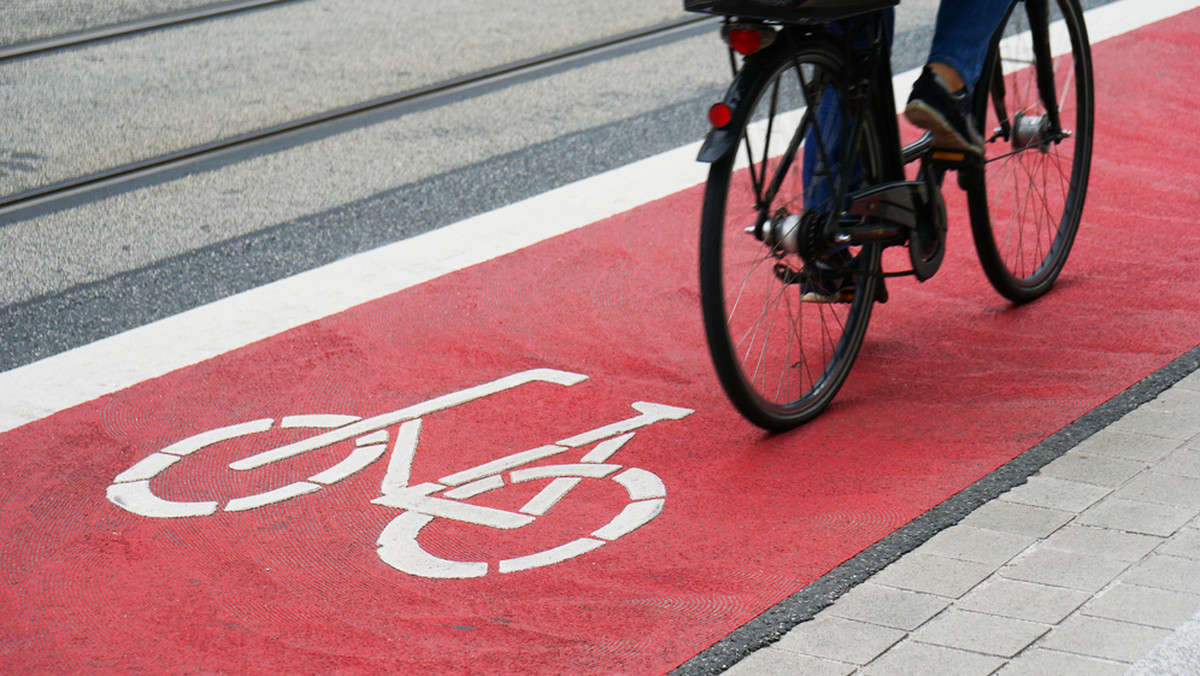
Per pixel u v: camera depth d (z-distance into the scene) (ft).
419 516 11.38
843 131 12.35
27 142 23.24
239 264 18.01
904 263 16.96
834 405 13.16
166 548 11.03
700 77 26.00
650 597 9.95
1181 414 12.30
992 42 13.52
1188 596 9.46
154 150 22.71
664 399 13.46
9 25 30.76
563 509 11.38
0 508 11.83
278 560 10.77
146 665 9.38
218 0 32.99
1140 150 20.35
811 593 9.84
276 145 22.93
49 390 14.35
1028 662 8.82
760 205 11.91
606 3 32.07
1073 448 11.82
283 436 13.04
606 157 21.65
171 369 14.75
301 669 9.24
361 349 15.01
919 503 11.08
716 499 11.41
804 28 11.91
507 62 27.20
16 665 9.44
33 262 18.44
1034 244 15.52
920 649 9.05
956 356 14.07
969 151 12.88
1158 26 27.25
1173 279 15.61
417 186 20.72
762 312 12.26
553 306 15.96
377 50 28.30
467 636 9.55
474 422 13.12
